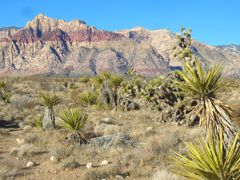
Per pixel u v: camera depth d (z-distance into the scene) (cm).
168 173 951
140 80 3019
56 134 1792
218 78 641
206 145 524
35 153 1428
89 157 1318
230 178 499
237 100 2191
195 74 645
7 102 3512
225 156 520
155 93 2283
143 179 1018
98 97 3023
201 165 510
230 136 608
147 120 2264
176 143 1365
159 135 1594
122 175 1066
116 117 2480
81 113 1638
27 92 5116
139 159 1200
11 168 1205
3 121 2458
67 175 1111
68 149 1409
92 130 1889
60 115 1639
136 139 1571
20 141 1656
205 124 628
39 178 1095
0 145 1648
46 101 2075
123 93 2969
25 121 2447
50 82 7644
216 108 632
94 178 1057
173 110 2023
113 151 1358
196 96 649
